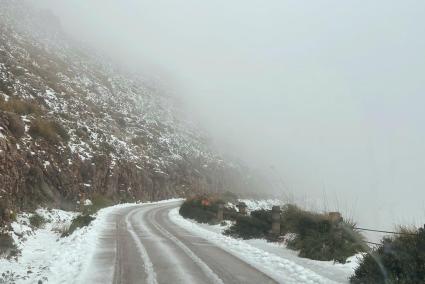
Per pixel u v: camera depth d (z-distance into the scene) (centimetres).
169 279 879
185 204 3116
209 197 2967
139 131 6281
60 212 2275
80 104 4588
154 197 5009
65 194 2588
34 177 2194
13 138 2105
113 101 6819
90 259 1073
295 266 1046
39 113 2977
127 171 4381
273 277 940
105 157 3853
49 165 2495
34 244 1457
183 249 1323
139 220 2461
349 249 1158
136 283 832
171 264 1048
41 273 952
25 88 3347
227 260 1148
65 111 3828
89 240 1420
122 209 3322
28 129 2538
